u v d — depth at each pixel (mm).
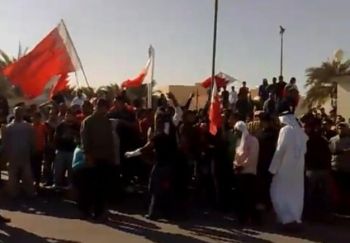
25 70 14719
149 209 11312
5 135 13445
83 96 17391
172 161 11125
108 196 11844
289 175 10250
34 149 13578
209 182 12477
